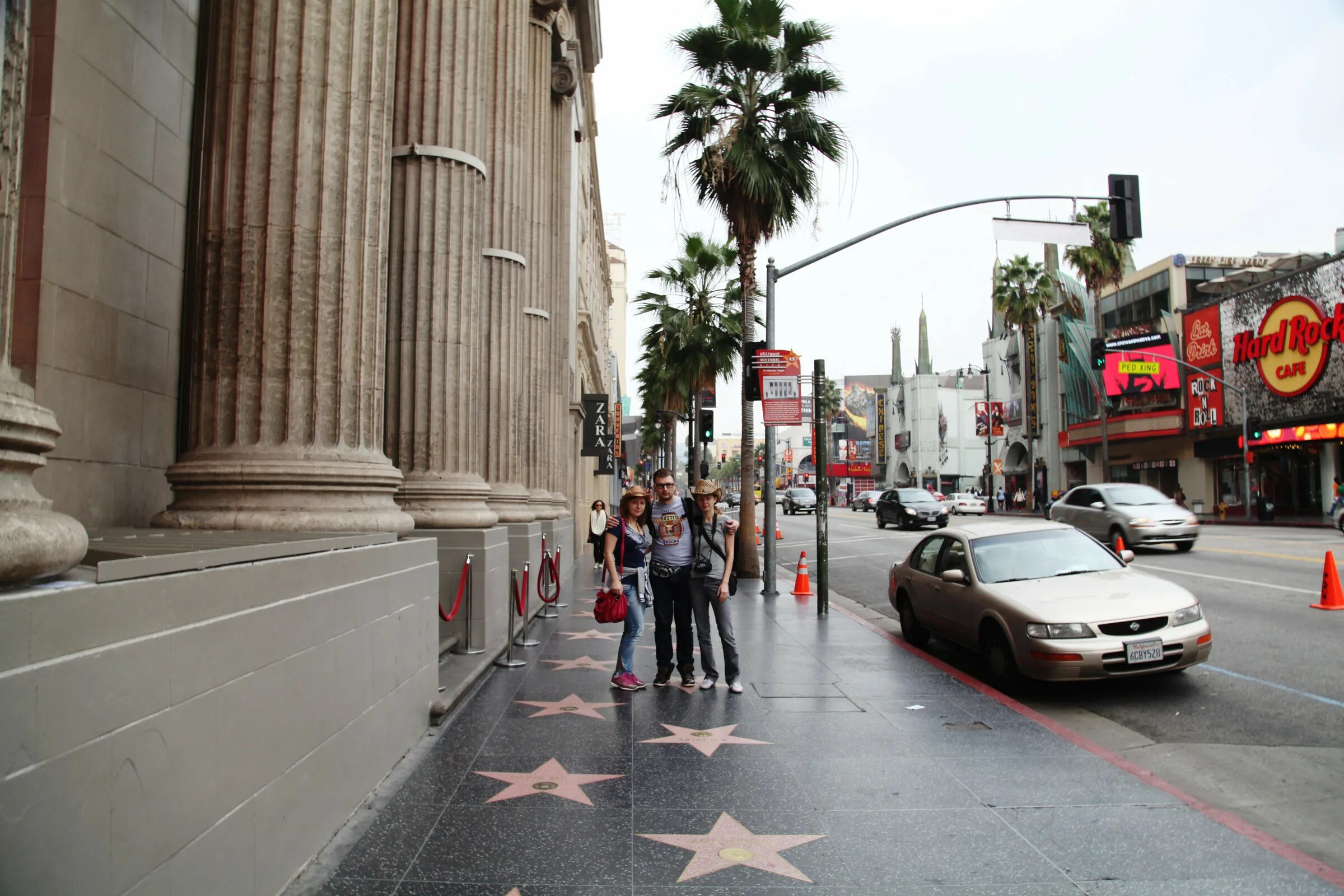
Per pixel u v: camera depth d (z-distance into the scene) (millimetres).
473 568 8383
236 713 3021
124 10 5867
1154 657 7566
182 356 6617
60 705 2074
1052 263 54719
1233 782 5535
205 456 5145
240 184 5234
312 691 3770
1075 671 7512
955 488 86562
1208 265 44781
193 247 5410
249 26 5293
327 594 3957
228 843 2949
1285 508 38500
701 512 7719
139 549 3057
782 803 4664
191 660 2709
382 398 5734
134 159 5996
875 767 5320
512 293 11516
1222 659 9109
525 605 9422
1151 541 19406
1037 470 58281
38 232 5031
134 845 2377
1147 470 47500
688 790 4855
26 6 2268
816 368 13172
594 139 31141
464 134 8805
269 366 5203
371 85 5594
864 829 4309
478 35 9023
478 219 8945
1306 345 35500
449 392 8555
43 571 2154
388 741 4969
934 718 6543
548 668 8359
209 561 2891
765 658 9094
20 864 1922
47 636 2051
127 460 5914
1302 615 11305
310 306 5293
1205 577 15234
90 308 5492
